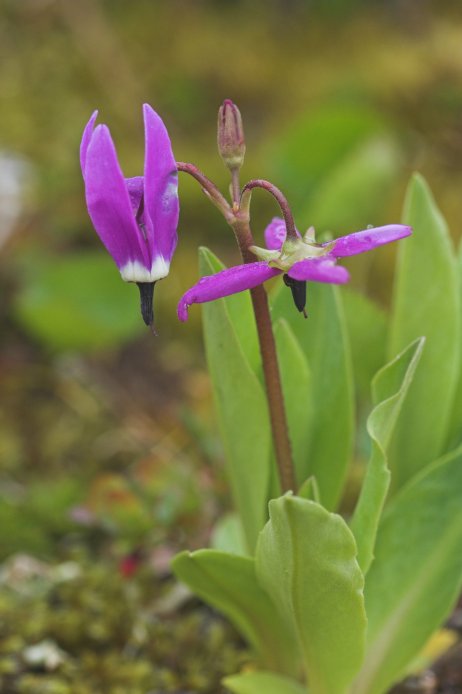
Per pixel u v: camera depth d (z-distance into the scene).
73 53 0.87
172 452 0.50
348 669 0.34
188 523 0.42
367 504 0.33
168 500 0.41
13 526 0.43
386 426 0.33
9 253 0.64
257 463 0.35
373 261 0.63
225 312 0.33
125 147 0.77
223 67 0.85
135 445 0.51
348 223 0.61
